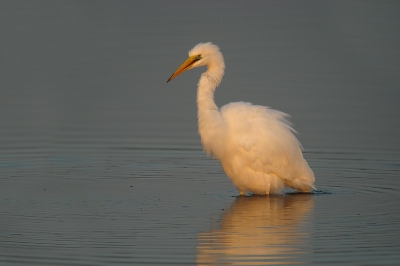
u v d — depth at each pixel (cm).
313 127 2439
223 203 1552
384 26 3972
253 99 2778
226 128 1633
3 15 4056
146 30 3919
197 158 2017
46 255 1178
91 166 1903
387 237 1278
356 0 4566
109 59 3369
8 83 2984
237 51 3538
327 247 1225
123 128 2405
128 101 2786
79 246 1223
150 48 3559
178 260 1157
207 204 1539
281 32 3916
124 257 1168
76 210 1458
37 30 3828
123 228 1330
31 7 4259
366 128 2427
